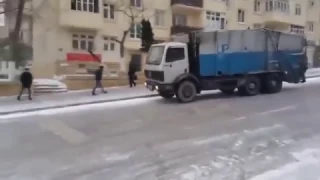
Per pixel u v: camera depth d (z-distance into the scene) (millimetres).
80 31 25250
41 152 7816
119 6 27031
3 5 21703
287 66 16766
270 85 16312
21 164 6992
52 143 8586
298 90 17375
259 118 10750
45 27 23859
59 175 6328
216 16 33281
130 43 27703
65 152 7770
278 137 8414
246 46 15594
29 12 23203
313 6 43125
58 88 18578
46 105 14227
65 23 23922
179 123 10461
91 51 25531
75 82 19688
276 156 6930
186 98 14609
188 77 14523
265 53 16062
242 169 6273
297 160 6629
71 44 24906
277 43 16391
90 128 10156
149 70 14961
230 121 10461
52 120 11523
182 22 31672
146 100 15820
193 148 7758
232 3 34875
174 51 14414
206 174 6098
